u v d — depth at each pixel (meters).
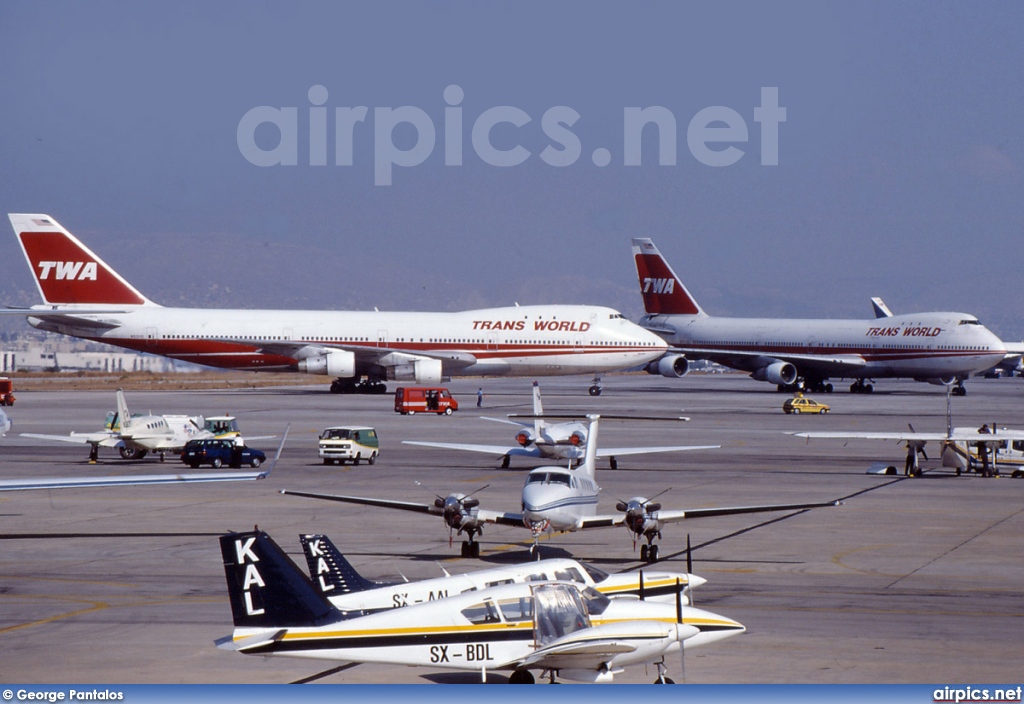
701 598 53.22
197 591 55.22
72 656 42.84
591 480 67.25
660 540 71.06
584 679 36.75
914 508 85.88
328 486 98.81
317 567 42.34
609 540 71.50
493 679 39.47
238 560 36.22
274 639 35.72
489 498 90.56
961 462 108.94
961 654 42.84
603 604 38.62
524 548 68.44
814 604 51.84
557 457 100.06
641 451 99.31
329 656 35.88
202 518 80.38
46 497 92.81
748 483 102.12
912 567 61.31
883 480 105.19
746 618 48.91
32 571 60.34
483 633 36.22
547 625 36.56
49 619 49.16
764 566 61.69
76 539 70.75
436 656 36.06
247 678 39.72
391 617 36.12
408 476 106.44
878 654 42.84
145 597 53.81
